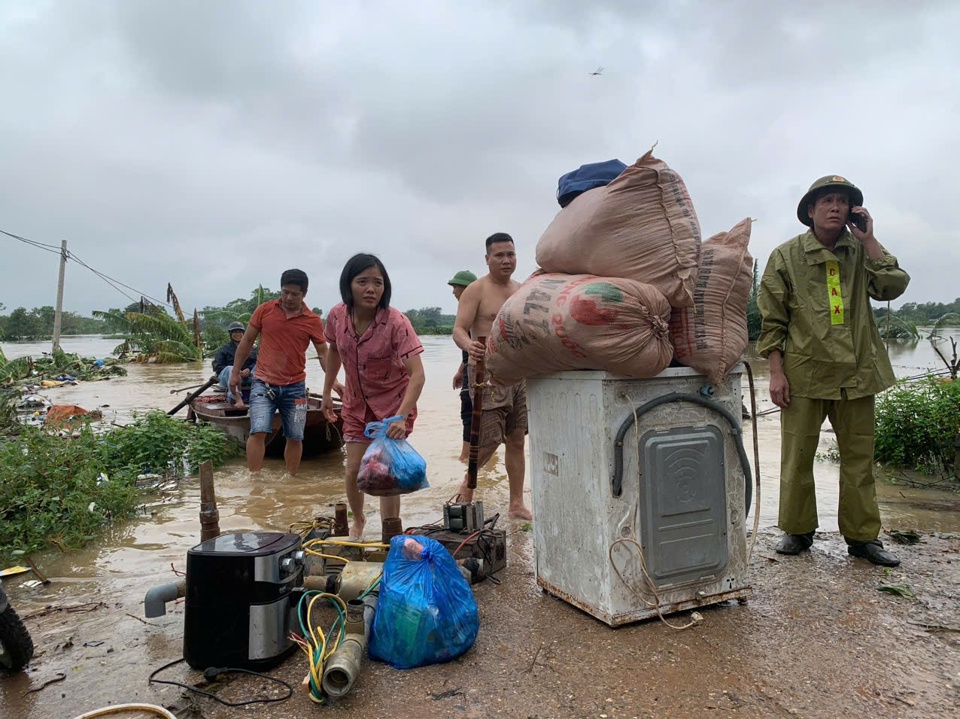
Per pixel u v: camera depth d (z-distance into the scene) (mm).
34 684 2600
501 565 3754
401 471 3729
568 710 2330
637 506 2930
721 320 2986
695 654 2691
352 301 4105
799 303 3797
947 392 6625
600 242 2859
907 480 6047
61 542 4465
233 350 10195
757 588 3385
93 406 13578
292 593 2797
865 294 3779
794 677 2502
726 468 3133
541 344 2936
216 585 2639
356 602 2838
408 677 2580
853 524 3789
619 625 2926
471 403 5293
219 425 8234
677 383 3027
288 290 6363
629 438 2914
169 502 5801
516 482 5004
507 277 5062
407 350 4043
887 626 2922
